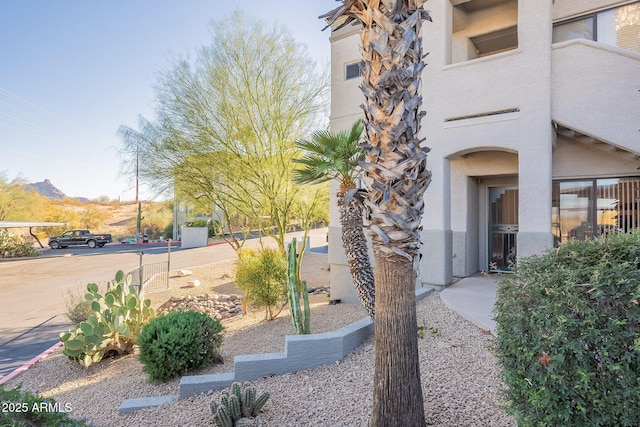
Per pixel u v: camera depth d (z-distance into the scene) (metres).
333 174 7.75
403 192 3.29
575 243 2.85
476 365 4.87
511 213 10.80
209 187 14.96
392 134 3.23
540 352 2.52
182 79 13.98
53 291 15.68
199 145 14.06
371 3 3.24
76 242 34.91
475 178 11.10
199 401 5.12
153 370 6.59
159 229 42.97
